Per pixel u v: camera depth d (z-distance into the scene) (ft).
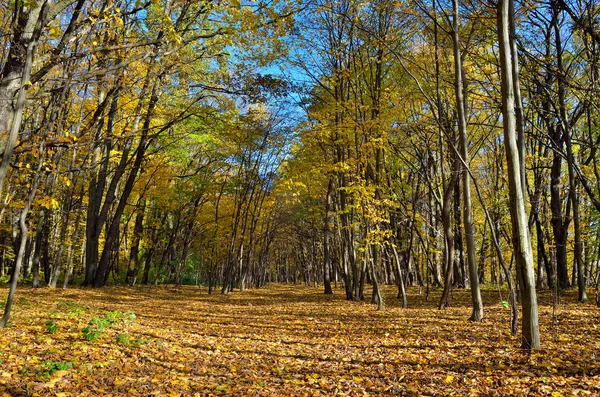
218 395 15.40
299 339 28.50
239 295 77.71
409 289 81.71
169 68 35.37
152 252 103.81
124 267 112.68
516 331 26.08
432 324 33.53
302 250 166.91
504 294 59.77
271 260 209.67
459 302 52.85
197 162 94.12
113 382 15.69
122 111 54.95
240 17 27.71
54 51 23.24
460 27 42.83
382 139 44.98
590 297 47.55
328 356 22.80
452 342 25.43
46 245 73.67
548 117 47.37
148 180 72.08
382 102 48.62
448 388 15.98
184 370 18.67
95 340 21.95
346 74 48.44
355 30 50.52
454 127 52.70
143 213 85.15
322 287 124.36
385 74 50.49
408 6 36.19
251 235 94.89
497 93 42.50
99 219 66.08
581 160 60.70
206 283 145.38
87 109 42.11
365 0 40.57
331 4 40.29
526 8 34.86
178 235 109.40
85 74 24.70
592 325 28.48
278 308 50.83
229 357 22.20
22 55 21.13
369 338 28.35
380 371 19.20
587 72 38.75
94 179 62.28
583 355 19.63
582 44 43.98
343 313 44.14
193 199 84.74
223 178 83.35
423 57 45.19
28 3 18.45
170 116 50.70
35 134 26.23
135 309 42.22
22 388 13.76
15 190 39.40
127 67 30.60
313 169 53.42
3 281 67.92
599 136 45.98
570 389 14.74
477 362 19.79
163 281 123.13
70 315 29.94
